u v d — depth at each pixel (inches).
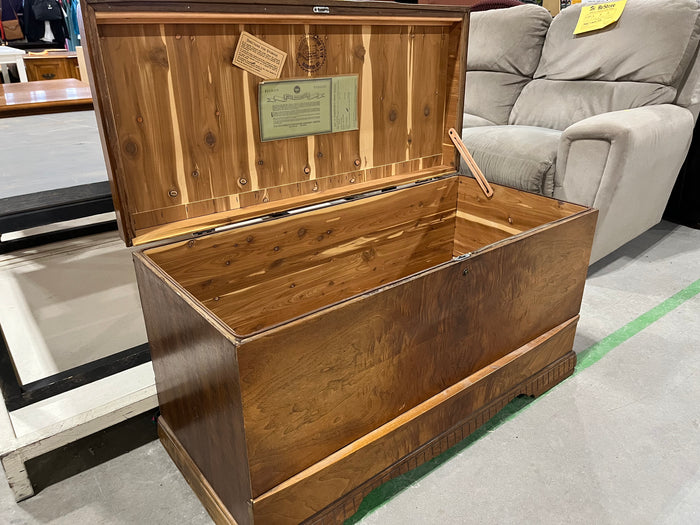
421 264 70.6
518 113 110.0
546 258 51.6
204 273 49.5
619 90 94.1
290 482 38.5
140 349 55.8
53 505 45.8
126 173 43.5
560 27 105.0
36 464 50.5
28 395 48.3
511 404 57.8
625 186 77.7
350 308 36.6
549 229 50.0
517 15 112.0
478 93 117.4
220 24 44.3
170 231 46.2
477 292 45.9
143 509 45.4
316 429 38.8
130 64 41.1
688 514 43.9
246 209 51.4
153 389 50.5
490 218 66.7
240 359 31.5
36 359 58.8
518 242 47.4
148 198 45.5
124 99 41.6
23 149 61.1
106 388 50.6
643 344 67.9
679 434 52.9
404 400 44.9
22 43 204.4
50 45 210.2
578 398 58.4
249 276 53.2
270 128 50.5
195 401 40.6
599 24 96.6
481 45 117.3
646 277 86.2
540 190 83.8
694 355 65.5
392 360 41.8
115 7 37.1
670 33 88.1
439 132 65.7
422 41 58.6
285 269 56.2
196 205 48.6
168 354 42.8
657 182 87.7
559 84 103.8
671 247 97.9
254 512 37.0
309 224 56.0
